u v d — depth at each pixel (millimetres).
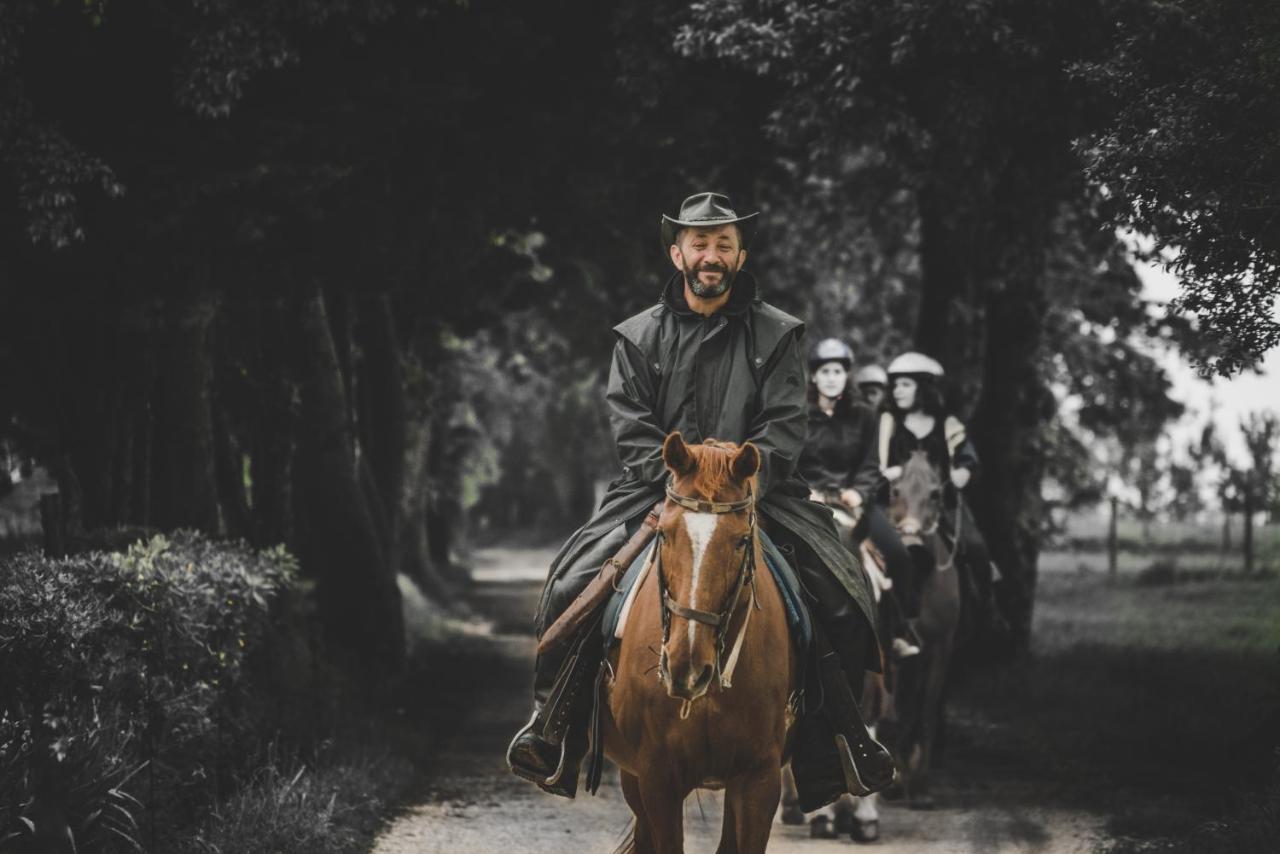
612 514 7457
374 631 19125
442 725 16969
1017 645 21000
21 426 16312
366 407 24172
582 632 7305
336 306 20922
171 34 11820
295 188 13688
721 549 6125
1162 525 45938
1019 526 20984
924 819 11734
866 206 25297
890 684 11977
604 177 19594
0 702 7949
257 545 17531
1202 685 16531
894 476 12844
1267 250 9398
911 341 32094
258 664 12211
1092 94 13586
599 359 33875
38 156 10586
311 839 9719
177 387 14422
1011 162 18297
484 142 17891
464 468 49625
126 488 14539
